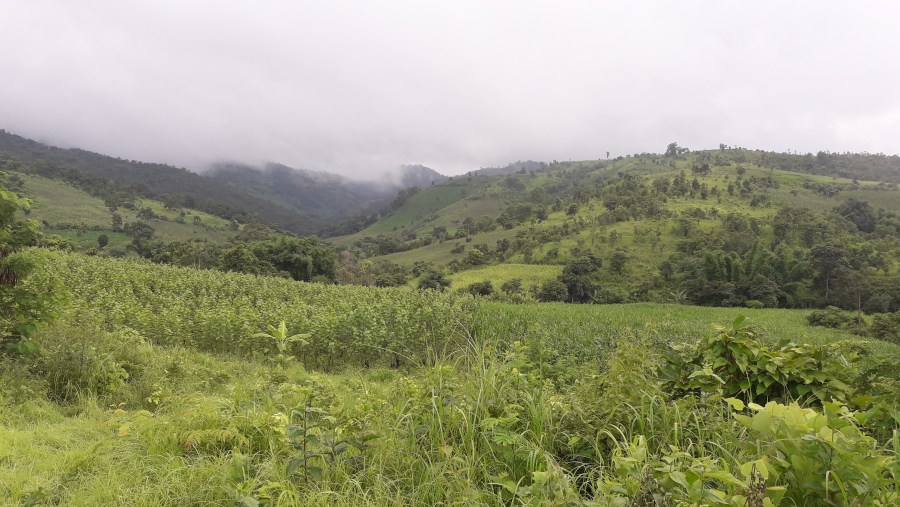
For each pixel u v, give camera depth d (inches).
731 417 135.4
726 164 6072.8
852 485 77.0
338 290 994.7
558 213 4729.3
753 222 3361.2
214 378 325.1
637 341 180.4
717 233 3230.8
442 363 172.9
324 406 165.2
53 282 289.3
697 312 1615.4
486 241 4500.5
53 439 172.1
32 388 230.1
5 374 232.4
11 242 271.9
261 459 140.8
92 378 247.0
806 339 167.8
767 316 1683.1
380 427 141.3
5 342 253.0
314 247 2213.3
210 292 830.5
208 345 518.0
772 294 2349.9
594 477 121.4
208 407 173.5
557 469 106.7
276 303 714.8
